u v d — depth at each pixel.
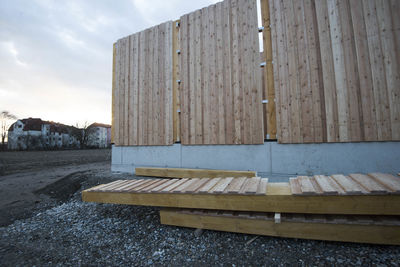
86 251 2.48
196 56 5.27
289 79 4.16
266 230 2.31
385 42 3.53
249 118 4.52
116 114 6.61
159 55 5.87
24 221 3.64
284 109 4.18
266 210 2.28
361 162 3.60
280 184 2.74
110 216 3.53
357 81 3.66
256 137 4.42
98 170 7.13
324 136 3.84
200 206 2.54
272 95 4.34
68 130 42.31
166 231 2.81
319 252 2.09
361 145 3.61
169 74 5.65
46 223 3.47
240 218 2.42
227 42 4.87
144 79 6.09
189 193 2.59
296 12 4.18
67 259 2.31
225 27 4.92
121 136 6.41
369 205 1.95
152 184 3.27
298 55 4.12
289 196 2.21
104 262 2.22
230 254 2.19
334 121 3.78
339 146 3.76
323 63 3.92
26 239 2.89
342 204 2.03
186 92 5.36
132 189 2.99
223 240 2.46
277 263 1.98
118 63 6.73
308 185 2.40
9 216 3.85
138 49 6.30
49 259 2.33
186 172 4.76
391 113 3.43
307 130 3.97
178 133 5.45
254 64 4.53
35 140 33.84
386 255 1.95
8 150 28.95
